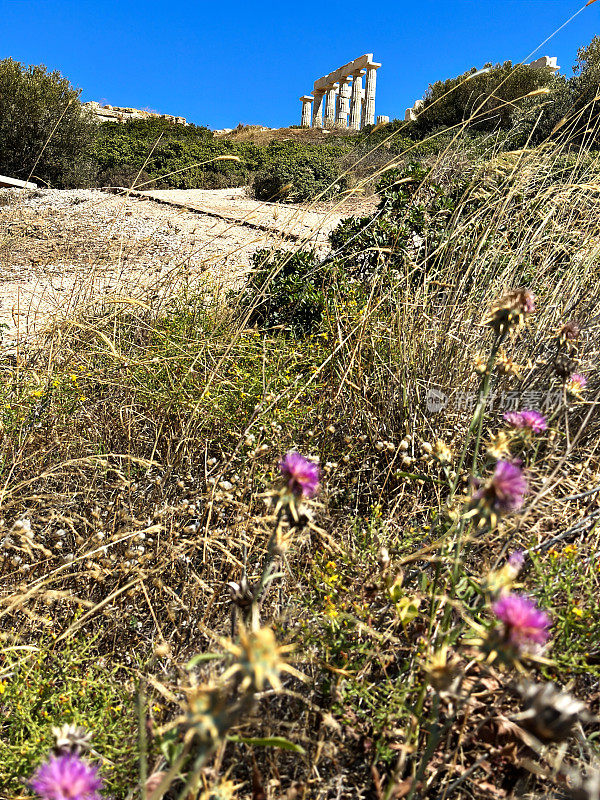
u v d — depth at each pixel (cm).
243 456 266
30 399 292
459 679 112
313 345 365
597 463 239
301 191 1298
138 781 137
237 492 238
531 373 279
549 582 156
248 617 131
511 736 140
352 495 252
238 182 1964
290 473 119
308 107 4241
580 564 179
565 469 218
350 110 3969
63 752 98
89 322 388
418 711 130
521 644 90
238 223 431
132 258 678
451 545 161
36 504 244
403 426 285
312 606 182
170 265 598
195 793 108
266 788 131
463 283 331
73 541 243
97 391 334
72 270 647
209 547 208
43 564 218
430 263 416
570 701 83
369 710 154
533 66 2320
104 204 1107
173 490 262
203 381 308
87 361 349
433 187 486
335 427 293
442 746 146
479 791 137
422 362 309
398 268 429
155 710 155
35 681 164
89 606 188
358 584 186
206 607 195
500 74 1848
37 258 726
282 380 312
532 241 359
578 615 149
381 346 330
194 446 285
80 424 300
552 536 198
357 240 457
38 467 264
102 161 1998
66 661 169
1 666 180
